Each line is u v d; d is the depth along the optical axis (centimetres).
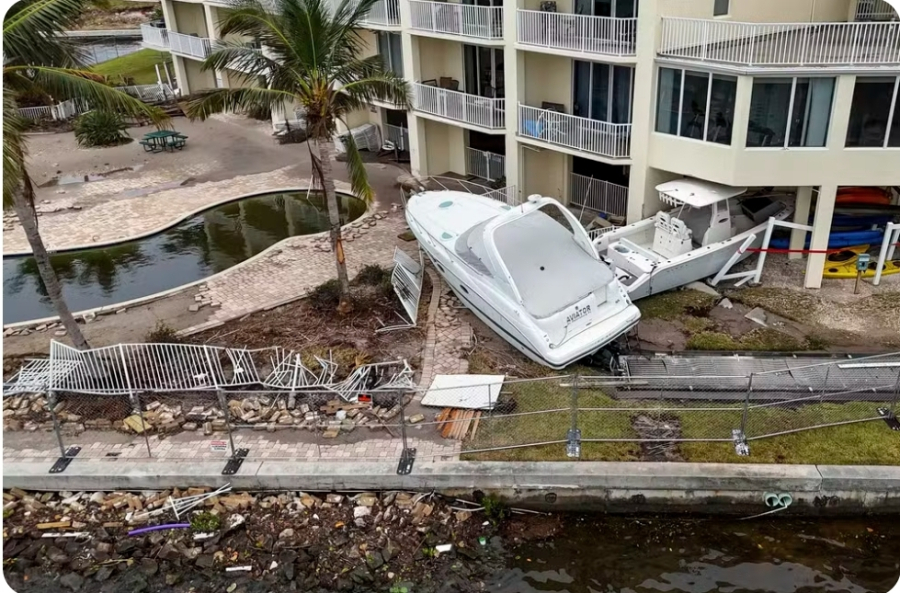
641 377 1309
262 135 3112
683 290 1698
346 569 1101
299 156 2833
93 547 1155
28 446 1311
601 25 1722
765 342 1484
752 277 1703
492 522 1180
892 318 1549
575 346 1373
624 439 1241
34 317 1802
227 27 1434
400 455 1245
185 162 2816
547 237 1516
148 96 3541
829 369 1339
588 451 1227
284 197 2480
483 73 2288
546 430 1274
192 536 1162
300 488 1230
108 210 2378
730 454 1208
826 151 1552
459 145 2458
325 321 1634
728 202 1709
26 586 1098
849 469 1166
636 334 1534
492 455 1231
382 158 2731
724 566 1105
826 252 1634
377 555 1118
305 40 1368
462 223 1764
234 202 2436
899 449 1202
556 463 1204
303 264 1941
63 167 2788
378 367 1452
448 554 1124
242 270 1920
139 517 1196
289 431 1317
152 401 1399
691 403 1323
